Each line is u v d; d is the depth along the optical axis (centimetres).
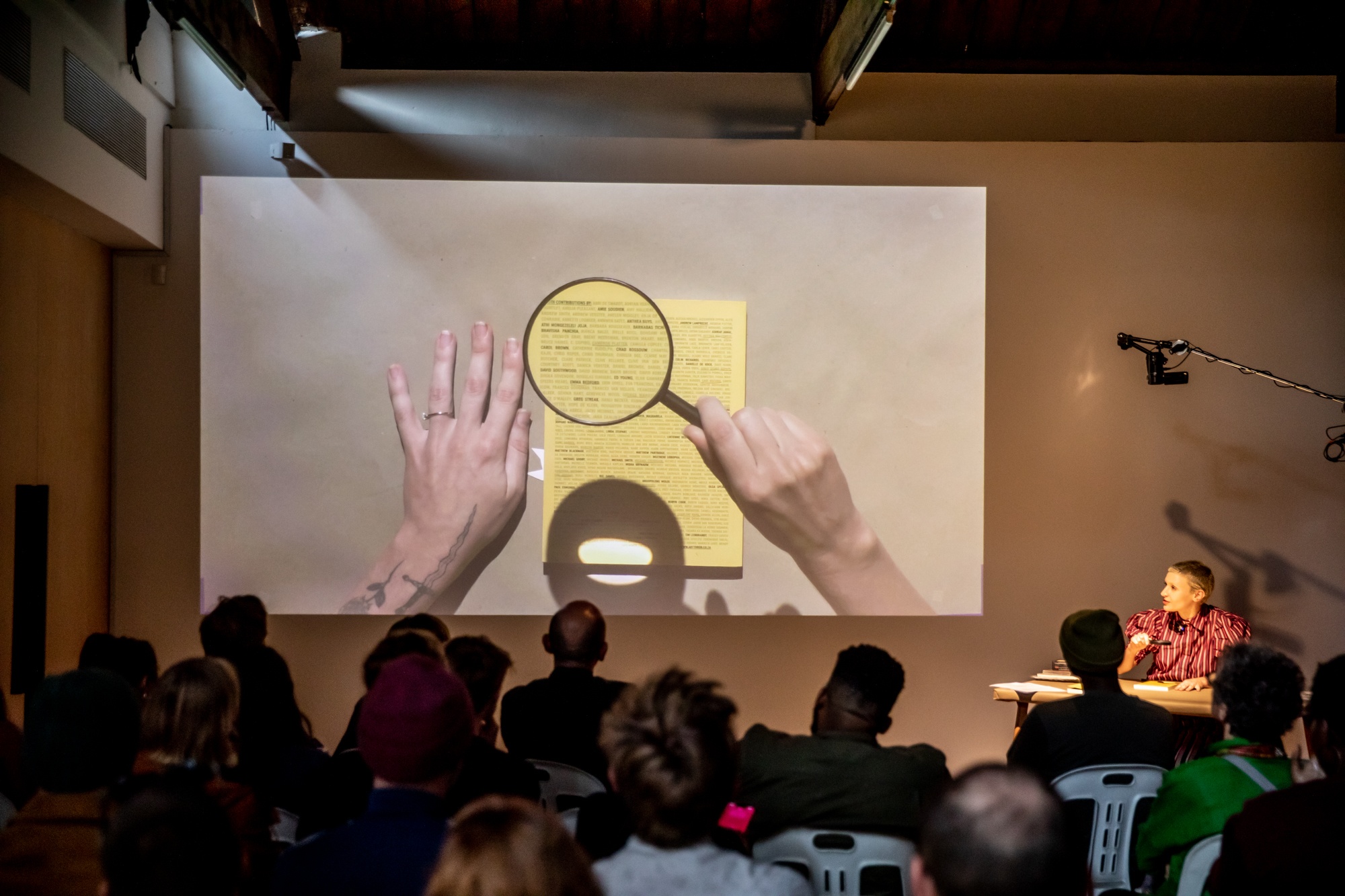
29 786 218
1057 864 101
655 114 429
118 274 409
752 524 402
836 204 409
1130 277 422
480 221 404
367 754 145
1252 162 421
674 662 407
